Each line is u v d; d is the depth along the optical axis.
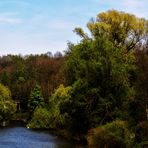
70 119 58.28
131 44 66.50
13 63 197.25
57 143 57.03
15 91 132.25
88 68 53.69
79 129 57.44
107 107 51.81
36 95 113.75
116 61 54.28
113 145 38.28
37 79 146.00
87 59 55.72
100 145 39.16
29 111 116.50
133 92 45.09
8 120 101.75
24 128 86.00
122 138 38.16
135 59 56.88
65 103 57.38
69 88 58.09
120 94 52.41
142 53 52.00
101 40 55.41
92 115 52.72
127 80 52.88
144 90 42.91
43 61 169.88
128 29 66.88
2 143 58.84
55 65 160.25
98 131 39.97
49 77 147.75
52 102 81.81
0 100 96.56
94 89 52.28
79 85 53.44
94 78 53.34
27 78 150.88
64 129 70.44
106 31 65.88
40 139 63.28
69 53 62.72
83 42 57.28
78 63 55.81
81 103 53.09
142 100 42.69
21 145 56.31
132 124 40.97
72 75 58.19
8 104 97.81
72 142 57.31
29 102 114.81
